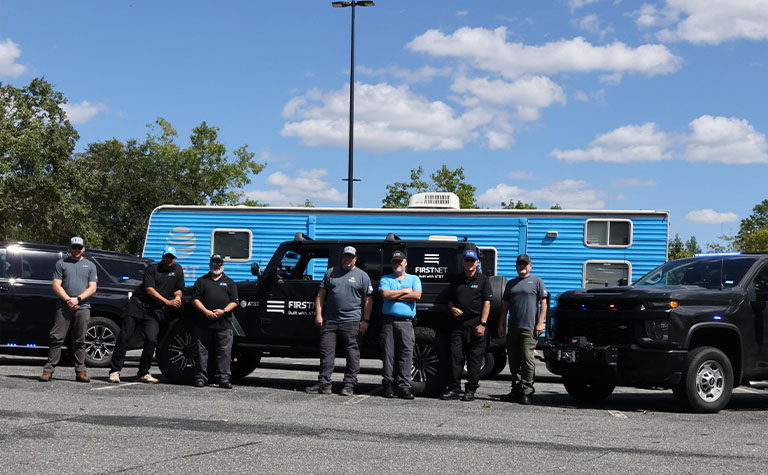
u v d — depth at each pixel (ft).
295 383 37.50
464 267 33.73
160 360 35.47
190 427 23.31
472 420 26.50
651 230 47.50
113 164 161.79
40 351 43.78
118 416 24.94
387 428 24.12
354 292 32.89
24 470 17.51
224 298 34.12
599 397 34.47
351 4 90.89
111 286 42.14
